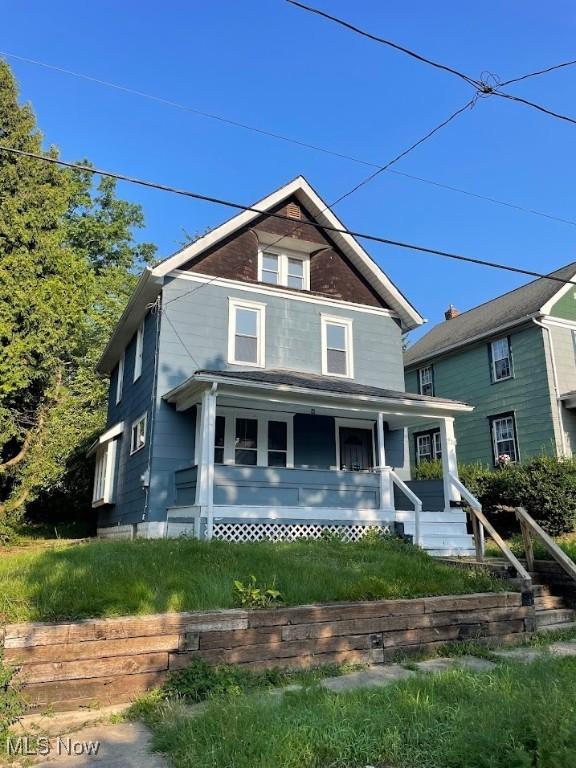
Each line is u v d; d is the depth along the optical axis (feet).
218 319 45.14
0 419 45.93
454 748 11.05
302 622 18.35
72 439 51.90
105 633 15.43
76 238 96.12
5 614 15.99
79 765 11.45
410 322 53.47
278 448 45.80
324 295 50.06
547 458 48.80
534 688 14.02
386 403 40.75
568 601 26.68
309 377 44.70
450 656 19.92
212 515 34.76
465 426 67.87
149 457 40.83
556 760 9.96
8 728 12.92
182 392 39.27
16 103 54.60
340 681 16.79
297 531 37.73
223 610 17.74
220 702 13.88
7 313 46.88
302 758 11.07
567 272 64.59
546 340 59.26
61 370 52.11
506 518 49.47
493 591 23.59
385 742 11.60
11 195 51.88
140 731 13.29
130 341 55.47
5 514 45.57
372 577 22.43
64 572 19.67
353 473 39.99
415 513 37.91
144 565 21.06
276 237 49.32
